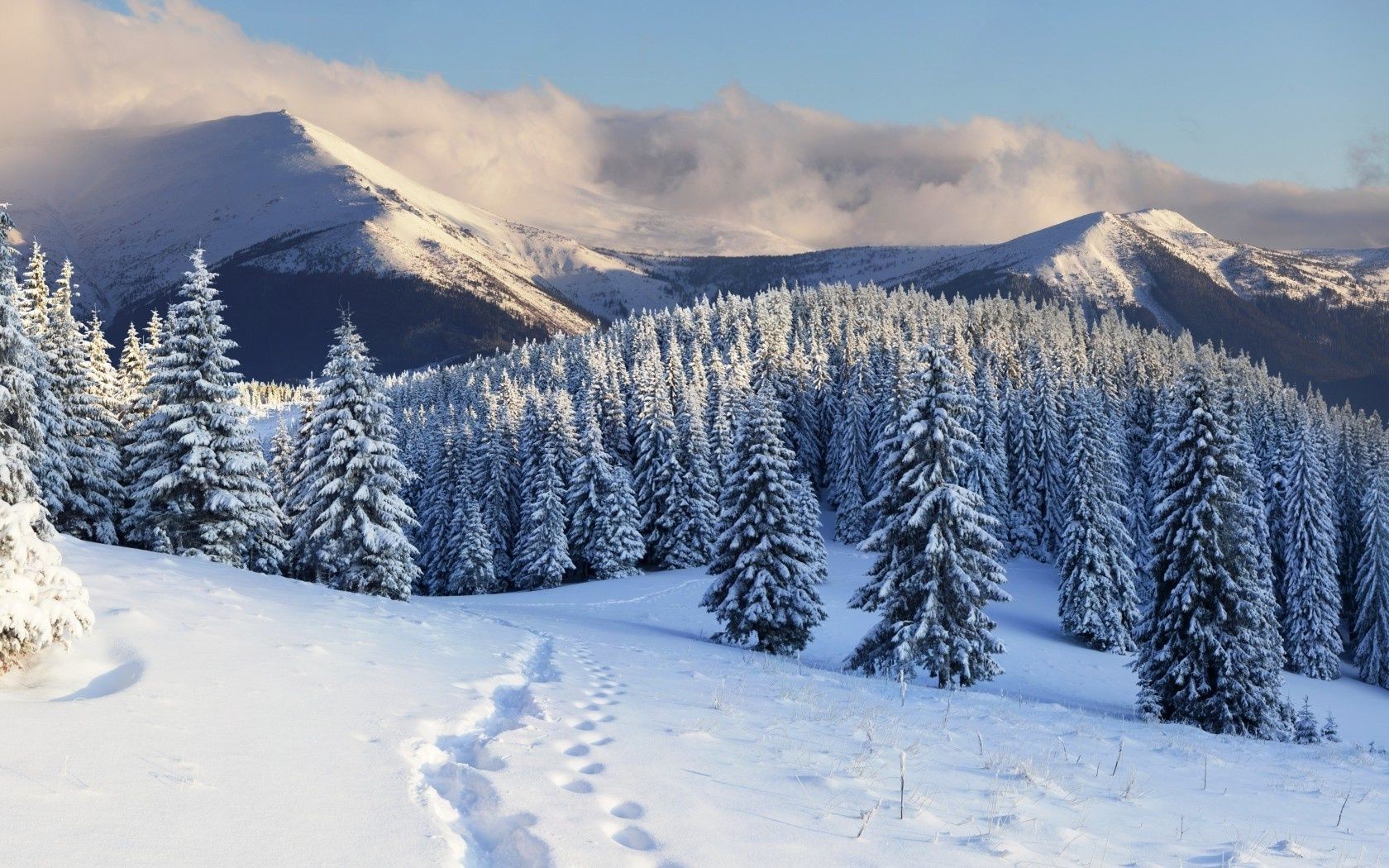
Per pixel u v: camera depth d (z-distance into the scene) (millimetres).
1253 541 25766
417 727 6887
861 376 84250
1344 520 66125
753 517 30484
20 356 23547
